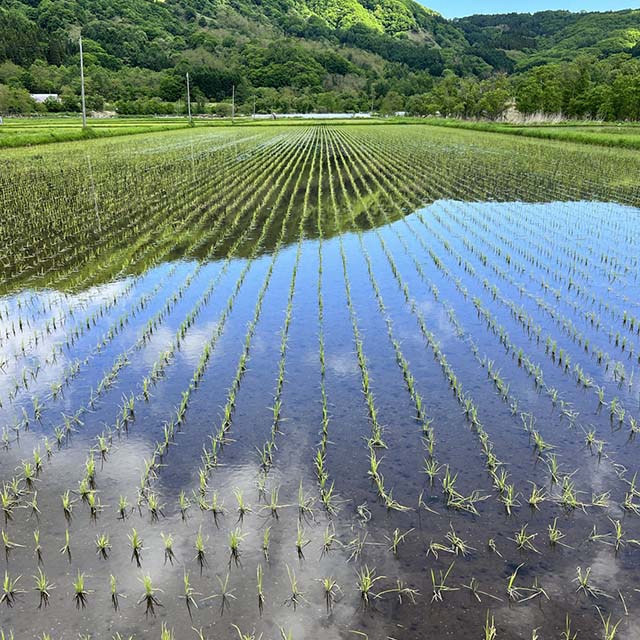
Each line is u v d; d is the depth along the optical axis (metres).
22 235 15.65
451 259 13.70
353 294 11.42
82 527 5.28
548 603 4.48
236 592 4.59
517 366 8.41
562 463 6.21
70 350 8.91
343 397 7.55
